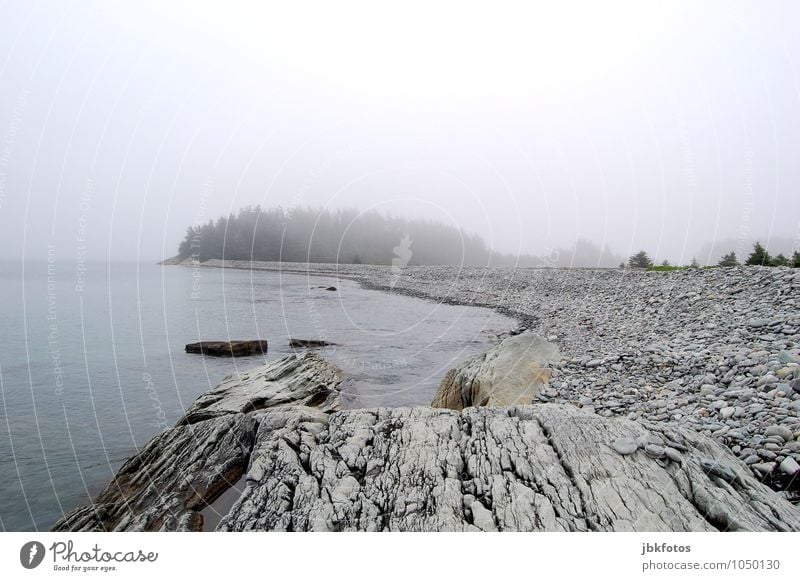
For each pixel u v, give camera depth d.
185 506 4.22
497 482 3.76
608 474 3.78
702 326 9.09
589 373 7.59
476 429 4.43
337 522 3.50
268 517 3.60
